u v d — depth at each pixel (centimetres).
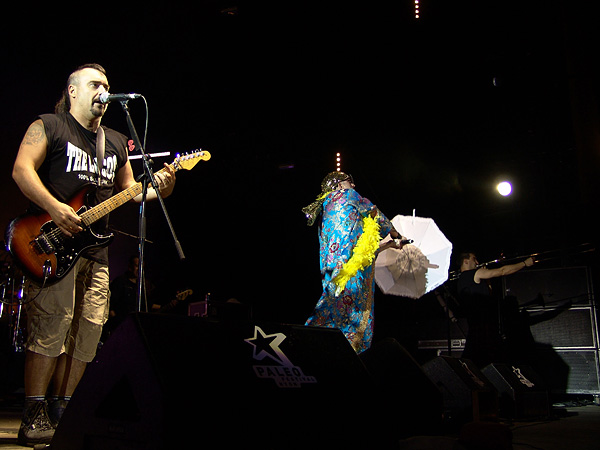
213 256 859
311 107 804
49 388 488
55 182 285
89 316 298
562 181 725
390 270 476
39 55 639
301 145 828
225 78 760
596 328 600
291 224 868
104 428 169
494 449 194
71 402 182
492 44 728
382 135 833
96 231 293
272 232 876
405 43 728
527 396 439
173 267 835
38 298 274
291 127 817
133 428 161
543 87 732
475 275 545
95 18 663
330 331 222
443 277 485
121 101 299
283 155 830
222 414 165
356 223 346
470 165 844
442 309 653
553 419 450
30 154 274
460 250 834
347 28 711
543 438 330
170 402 156
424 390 288
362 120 821
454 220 848
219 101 774
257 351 191
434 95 794
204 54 735
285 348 201
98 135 306
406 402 284
